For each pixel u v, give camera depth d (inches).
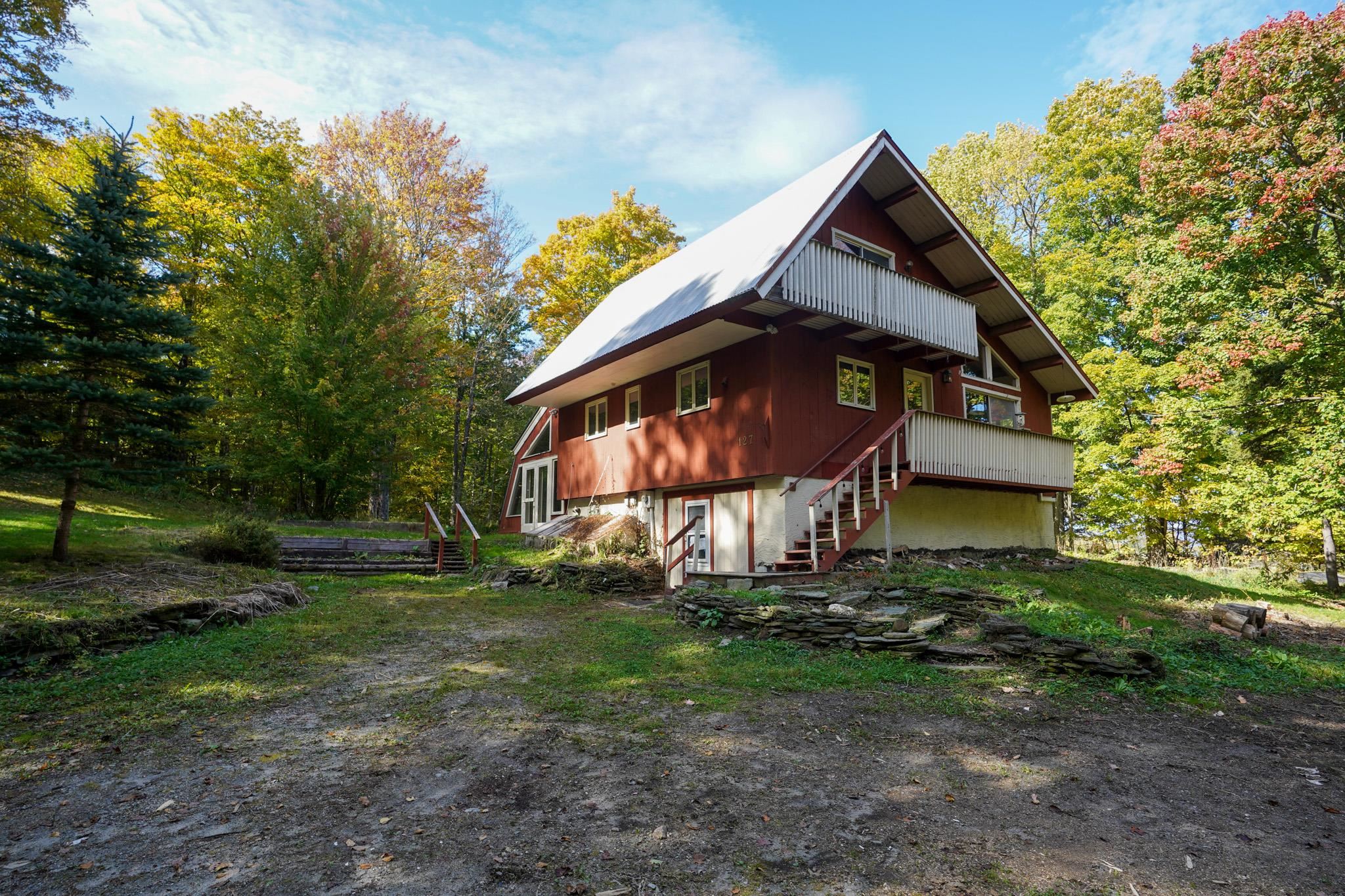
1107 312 1035.3
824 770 177.2
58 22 570.9
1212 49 729.6
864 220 566.3
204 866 124.4
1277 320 647.1
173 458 409.7
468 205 1013.2
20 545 368.5
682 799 157.4
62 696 221.9
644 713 222.1
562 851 131.9
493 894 116.1
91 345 336.8
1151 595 580.4
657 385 634.8
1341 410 602.9
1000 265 1157.1
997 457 582.6
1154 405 811.4
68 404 348.5
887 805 156.1
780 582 413.7
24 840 134.1
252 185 906.7
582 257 1211.9
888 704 237.9
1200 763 194.1
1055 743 205.5
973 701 243.6
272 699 229.6
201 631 312.2
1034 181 1229.1
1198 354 720.3
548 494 858.1
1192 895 121.6
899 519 574.6
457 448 1090.7
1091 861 133.1
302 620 353.1
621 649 312.8
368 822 143.8
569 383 686.5
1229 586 706.2
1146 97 1018.7
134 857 127.9
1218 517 824.9
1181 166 677.3
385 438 783.1
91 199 363.3
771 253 454.9
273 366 716.0
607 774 171.9
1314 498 640.4
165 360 396.5
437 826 142.0
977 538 645.3
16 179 618.8
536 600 463.2
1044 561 645.3
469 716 215.3
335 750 185.9
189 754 181.0
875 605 361.4
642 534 631.8
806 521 511.5
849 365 566.3
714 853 131.7
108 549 391.9
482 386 1156.5
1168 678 289.3
